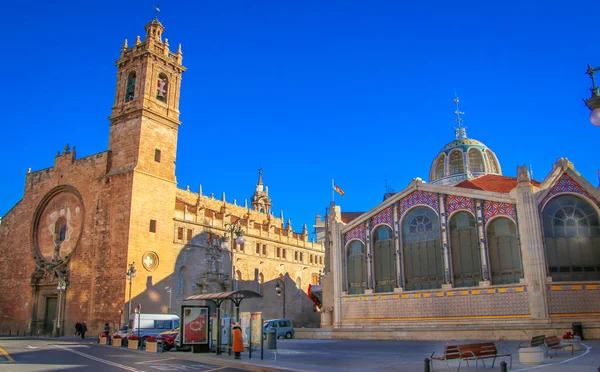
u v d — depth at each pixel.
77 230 63.53
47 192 68.19
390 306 43.00
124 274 56.09
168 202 63.47
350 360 24.50
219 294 29.23
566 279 35.69
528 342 32.34
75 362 24.34
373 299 44.28
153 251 60.09
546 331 34.28
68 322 59.78
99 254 59.38
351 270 46.88
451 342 35.31
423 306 40.94
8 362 24.31
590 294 35.09
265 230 87.06
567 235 36.53
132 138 62.03
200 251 68.62
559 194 37.22
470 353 19.12
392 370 20.36
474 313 38.25
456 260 40.28
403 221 43.97
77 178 65.50
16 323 65.75
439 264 41.00
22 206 71.56
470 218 40.16
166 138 65.25
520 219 37.19
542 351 20.70
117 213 59.22
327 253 54.19
